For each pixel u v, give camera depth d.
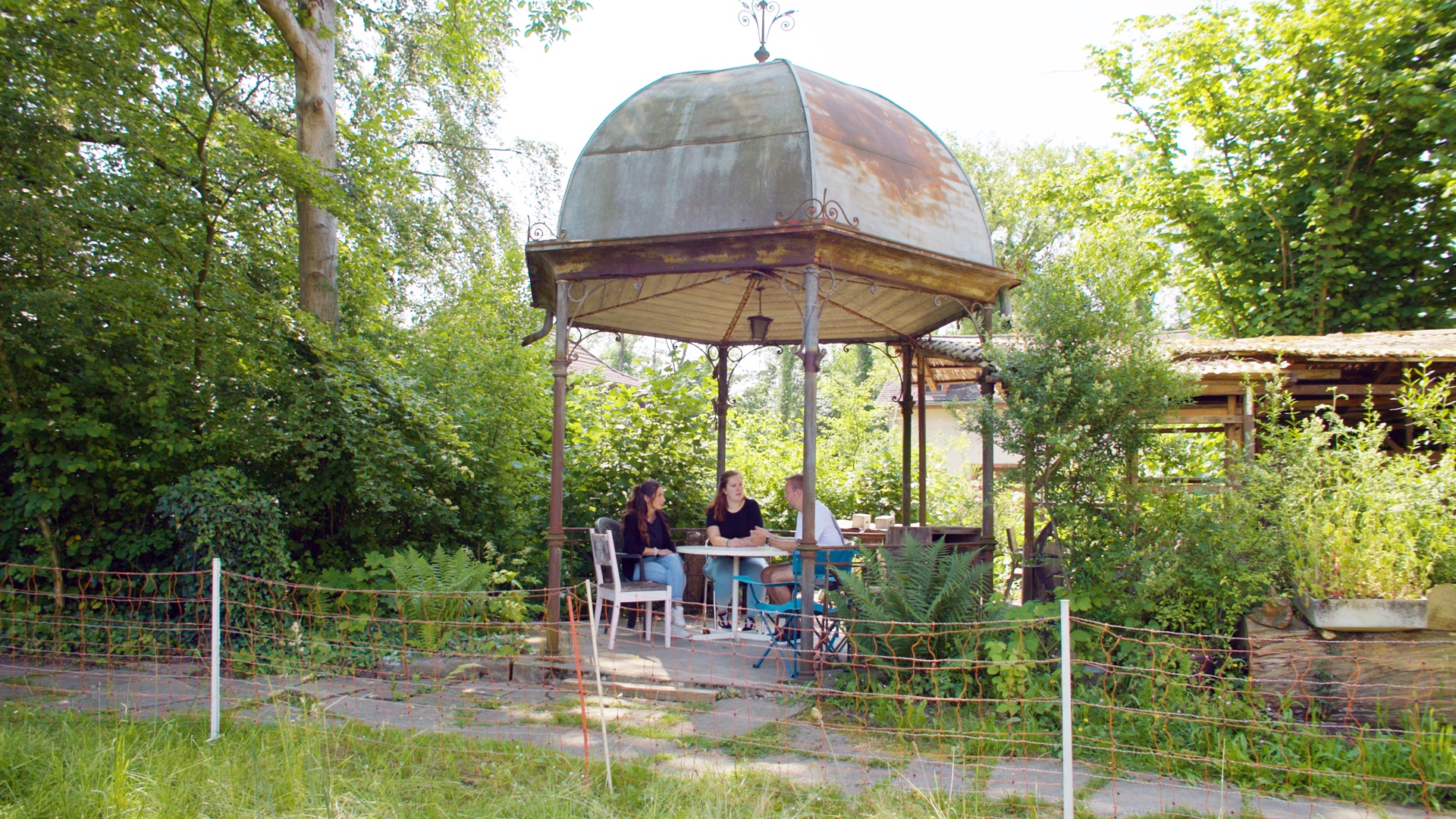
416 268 15.04
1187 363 6.98
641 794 4.05
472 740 4.79
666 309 9.42
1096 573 5.72
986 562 7.02
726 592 8.62
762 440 13.12
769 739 4.94
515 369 10.11
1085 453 6.02
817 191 6.45
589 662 6.60
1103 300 6.35
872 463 12.55
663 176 6.84
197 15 8.59
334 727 4.98
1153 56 18.98
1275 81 17.48
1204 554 5.50
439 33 15.24
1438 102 14.54
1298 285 16.78
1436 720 4.80
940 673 5.46
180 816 3.72
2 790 3.97
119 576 7.35
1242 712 4.86
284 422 8.24
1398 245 15.87
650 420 10.82
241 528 7.11
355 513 8.70
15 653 6.78
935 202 7.25
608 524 7.91
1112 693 5.20
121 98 7.58
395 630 6.92
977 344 8.98
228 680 6.21
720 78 7.30
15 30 7.11
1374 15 15.61
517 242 17.56
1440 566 5.19
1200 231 17.72
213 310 8.09
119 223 7.46
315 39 9.52
